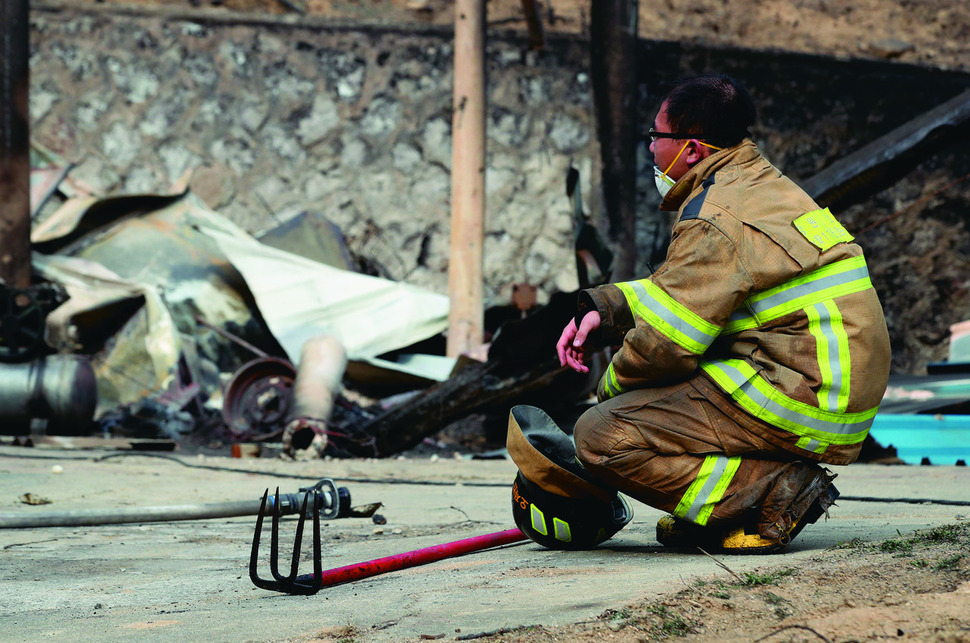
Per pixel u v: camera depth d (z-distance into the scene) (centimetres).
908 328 2083
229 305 1605
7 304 1303
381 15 2028
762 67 2091
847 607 208
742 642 190
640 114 2038
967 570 230
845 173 1220
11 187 1509
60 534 484
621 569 296
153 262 1611
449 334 1534
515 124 2019
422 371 1495
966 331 1578
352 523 523
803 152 2089
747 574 251
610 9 1873
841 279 311
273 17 1973
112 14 1938
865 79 2122
